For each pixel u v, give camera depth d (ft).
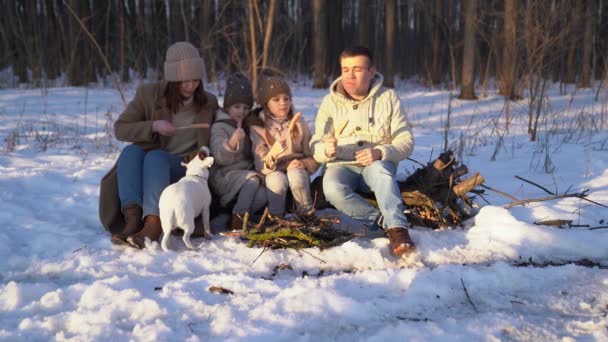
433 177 12.41
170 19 59.57
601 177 15.87
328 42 65.26
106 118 30.22
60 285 9.50
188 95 12.44
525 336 7.59
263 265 10.24
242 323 7.88
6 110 31.94
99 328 7.69
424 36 64.75
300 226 11.03
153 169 11.48
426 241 11.12
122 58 51.24
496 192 14.11
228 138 12.42
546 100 31.32
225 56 55.01
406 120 12.61
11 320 8.13
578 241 10.87
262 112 13.10
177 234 11.94
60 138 23.75
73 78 49.26
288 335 7.57
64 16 58.18
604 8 47.16
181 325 7.92
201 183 11.30
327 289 8.70
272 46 46.24
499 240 11.14
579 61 47.37
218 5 55.57
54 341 7.55
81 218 13.28
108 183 12.01
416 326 7.72
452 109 35.45
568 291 9.08
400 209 11.03
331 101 12.73
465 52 41.09
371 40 68.59
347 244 10.71
